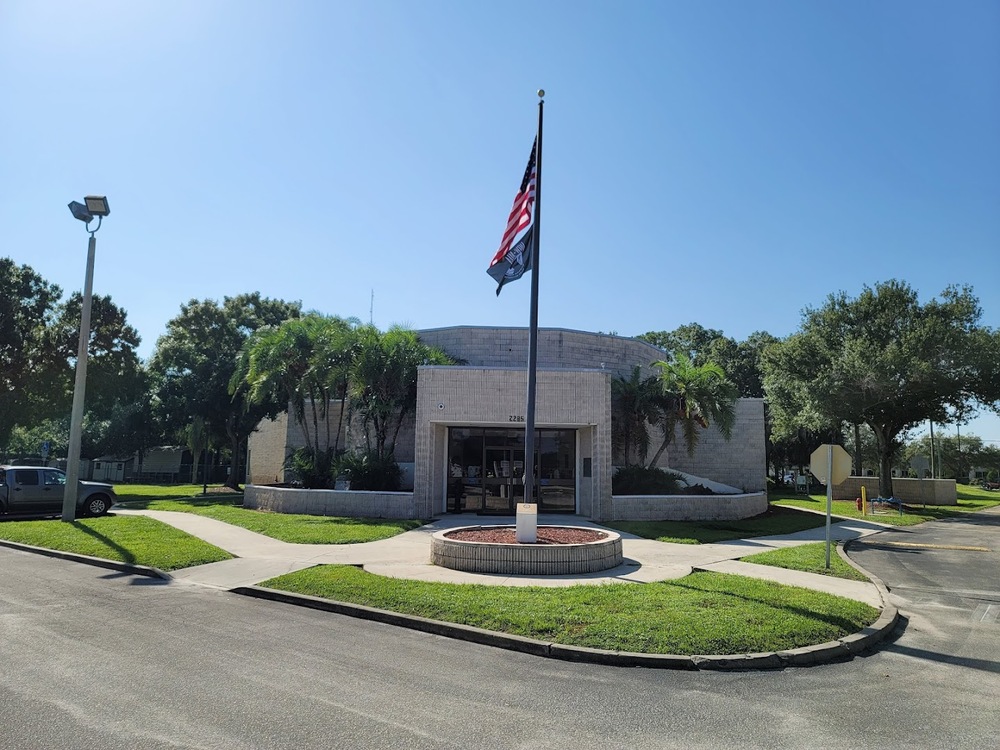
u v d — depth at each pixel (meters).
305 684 5.85
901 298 35.31
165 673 6.05
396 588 9.55
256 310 40.09
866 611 8.80
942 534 21.44
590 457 20.98
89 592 9.80
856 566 12.91
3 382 32.66
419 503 20.03
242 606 9.14
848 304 36.94
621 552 12.61
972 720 5.36
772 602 8.90
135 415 51.00
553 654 7.03
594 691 5.94
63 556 12.88
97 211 17.64
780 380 38.41
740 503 22.55
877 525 23.53
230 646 7.04
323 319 26.25
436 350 25.00
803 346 37.25
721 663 6.71
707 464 33.09
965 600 10.52
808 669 6.77
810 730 5.10
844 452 12.41
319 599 9.23
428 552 13.44
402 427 27.42
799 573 11.96
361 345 23.72
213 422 37.62
